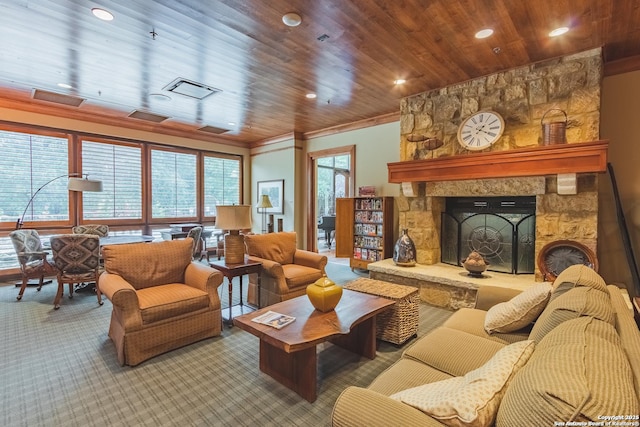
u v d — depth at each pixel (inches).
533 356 38.3
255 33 109.3
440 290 143.0
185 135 263.0
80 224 212.8
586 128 121.1
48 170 200.2
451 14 98.3
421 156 167.5
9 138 186.5
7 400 76.3
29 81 154.6
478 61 130.8
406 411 36.5
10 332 115.4
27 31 108.0
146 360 95.4
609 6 93.6
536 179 129.6
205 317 109.7
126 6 93.7
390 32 108.3
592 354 31.8
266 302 137.3
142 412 72.4
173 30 107.6
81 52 123.5
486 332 76.5
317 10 96.3
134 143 236.7
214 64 134.2
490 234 152.9
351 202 213.0
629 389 27.5
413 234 169.5
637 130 125.8
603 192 131.7
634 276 115.4
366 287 115.6
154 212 248.2
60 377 86.4
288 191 270.5
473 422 32.5
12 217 189.2
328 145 248.4
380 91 165.5
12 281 186.9
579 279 61.9
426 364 62.2
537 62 131.6
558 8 94.9
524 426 27.9
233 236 129.8
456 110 154.9
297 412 72.8
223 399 77.4
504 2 92.3
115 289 92.3
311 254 152.5
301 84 156.2
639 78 124.9
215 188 285.6
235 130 256.5
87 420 69.7
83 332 116.0
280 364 84.2
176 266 121.6
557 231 125.5
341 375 88.2
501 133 138.8
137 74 144.8
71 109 200.5
